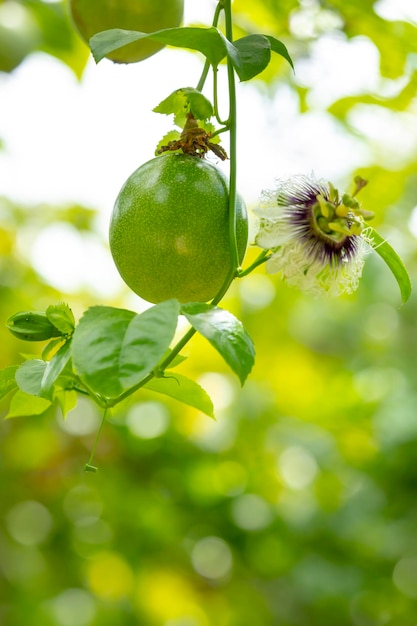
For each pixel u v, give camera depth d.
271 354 5.24
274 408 5.36
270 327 5.16
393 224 4.74
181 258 1.98
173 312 1.67
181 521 4.98
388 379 5.79
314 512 5.14
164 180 1.99
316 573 4.85
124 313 1.70
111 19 2.46
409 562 5.14
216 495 5.01
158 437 4.86
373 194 4.36
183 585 5.08
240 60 1.97
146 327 1.66
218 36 1.94
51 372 1.82
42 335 2.03
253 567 5.07
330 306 6.29
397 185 4.34
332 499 5.19
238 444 5.12
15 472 4.94
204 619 5.12
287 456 5.52
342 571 4.91
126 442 4.84
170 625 5.28
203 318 1.70
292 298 5.10
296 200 1.96
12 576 5.14
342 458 5.29
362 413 5.30
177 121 2.16
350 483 5.25
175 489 4.96
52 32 3.75
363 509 5.07
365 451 5.25
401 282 2.22
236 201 2.05
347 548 5.04
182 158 2.04
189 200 1.98
